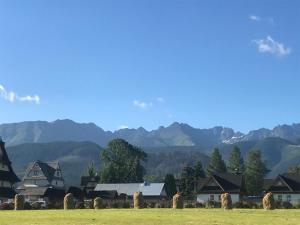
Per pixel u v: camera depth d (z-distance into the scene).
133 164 157.88
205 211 51.44
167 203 73.12
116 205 72.56
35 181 134.38
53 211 55.34
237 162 157.88
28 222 36.12
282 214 44.56
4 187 98.69
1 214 48.38
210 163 151.88
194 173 141.88
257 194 146.00
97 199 66.56
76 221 36.53
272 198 56.53
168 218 39.12
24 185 134.25
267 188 116.38
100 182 149.38
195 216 41.59
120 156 158.88
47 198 106.75
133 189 129.12
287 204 66.94
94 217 40.97
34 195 108.31
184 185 140.75
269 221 35.66
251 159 149.12
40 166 135.88
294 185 113.38
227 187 112.81
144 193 126.56
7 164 103.44
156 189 127.69
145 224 33.59
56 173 141.25
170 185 143.62
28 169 136.25
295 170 157.75
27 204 68.00
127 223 34.44
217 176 116.19
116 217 40.69
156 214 45.03
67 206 65.25
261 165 148.50
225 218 38.91
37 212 52.59
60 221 36.72
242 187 116.31
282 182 113.44
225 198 57.53
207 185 114.38
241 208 62.94
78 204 69.00
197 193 114.06
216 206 69.69
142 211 52.25
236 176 117.00
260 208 62.91
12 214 47.97
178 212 48.91
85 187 142.12
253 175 146.75
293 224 33.06
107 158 159.50
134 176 156.62
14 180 103.62
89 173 160.38
